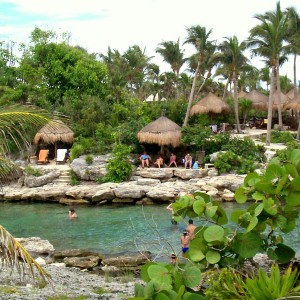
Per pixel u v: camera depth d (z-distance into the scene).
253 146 32.50
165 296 4.64
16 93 40.12
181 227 20.45
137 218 23.02
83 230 21.02
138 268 14.92
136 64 69.12
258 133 41.88
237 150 32.00
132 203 26.83
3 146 8.99
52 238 19.78
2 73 43.81
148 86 65.94
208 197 6.36
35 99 39.97
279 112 46.53
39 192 27.91
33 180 29.38
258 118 53.62
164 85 65.00
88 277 13.45
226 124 44.72
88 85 42.47
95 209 25.66
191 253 5.65
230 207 24.34
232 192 26.47
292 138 38.78
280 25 37.25
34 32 45.47
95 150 32.84
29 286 11.55
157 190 26.47
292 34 45.38
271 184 5.66
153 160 33.78
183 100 45.22
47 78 43.09
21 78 44.16
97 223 22.27
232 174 29.17
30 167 29.69
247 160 29.98
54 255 16.39
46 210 25.66
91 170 29.88
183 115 42.78
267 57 37.44
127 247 17.83
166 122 33.59
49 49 43.41
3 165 8.74
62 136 33.91
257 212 5.55
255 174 6.07
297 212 5.82
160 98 62.44
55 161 34.41
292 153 6.26
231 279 5.33
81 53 44.44
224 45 41.56
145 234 19.77
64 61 43.28
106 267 14.91
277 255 6.04
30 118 8.67
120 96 44.16
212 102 41.62
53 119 8.94
